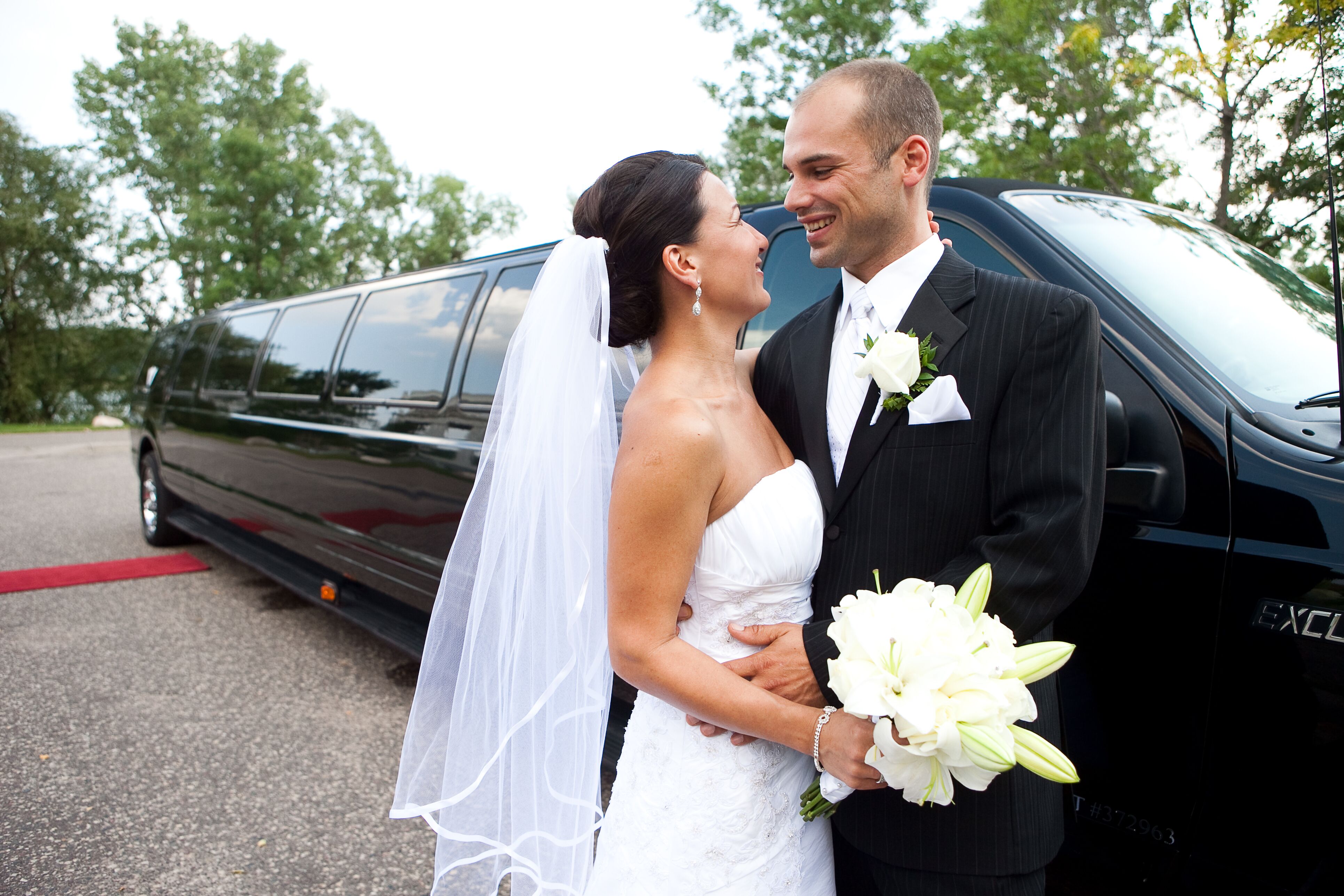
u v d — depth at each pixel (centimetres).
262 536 497
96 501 938
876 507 135
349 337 424
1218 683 145
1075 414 123
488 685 161
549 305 146
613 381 178
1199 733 148
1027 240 188
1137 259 198
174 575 582
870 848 137
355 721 344
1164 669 153
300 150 3625
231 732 332
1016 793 130
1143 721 155
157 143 3575
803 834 141
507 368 163
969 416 130
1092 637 163
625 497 120
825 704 125
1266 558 140
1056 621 168
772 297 233
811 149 137
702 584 132
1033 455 123
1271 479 143
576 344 143
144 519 693
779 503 130
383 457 358
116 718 344
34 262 3238
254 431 484
